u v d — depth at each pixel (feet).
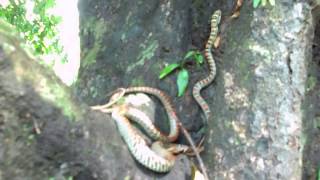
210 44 5.74
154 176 5.00
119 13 6.32
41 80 4.46
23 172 4.45
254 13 5.10
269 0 5.05
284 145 4.99
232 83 5.14
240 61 5.12
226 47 5.32
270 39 5.05
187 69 5.89
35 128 4.44
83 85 6.34
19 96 4.37
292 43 5.04
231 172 5.06
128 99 5.58
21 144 4.42
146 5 6.14
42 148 4.48
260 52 5.05
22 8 10.27
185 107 5.78
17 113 4.39
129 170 4.86
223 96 5.18
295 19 5.05
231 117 5.10
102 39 6.38
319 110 5.74
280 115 5.00
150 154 4.97
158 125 5.66
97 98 6.19
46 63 4.56
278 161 4.98
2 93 4.34
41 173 4.50
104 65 6.27
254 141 5.01
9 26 4.51
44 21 10.41
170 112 5.64
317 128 5.71
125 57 6.15
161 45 5.95
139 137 4.99
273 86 5.02
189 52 5.82
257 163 4.99
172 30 5.94
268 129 5.00
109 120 4.88
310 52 5.29
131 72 6.05
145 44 6.06
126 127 4.96
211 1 5.94
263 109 5.01
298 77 5.04
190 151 5.39
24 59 4.43
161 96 5.72
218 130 5.16
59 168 4.55
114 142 4.82
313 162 5.68
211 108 5.55
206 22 5.95
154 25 6.05
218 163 5.12
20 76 4.39
